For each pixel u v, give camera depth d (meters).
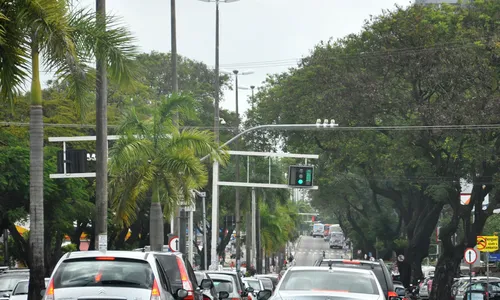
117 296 21.25
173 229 65.50
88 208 73.62
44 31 30.94
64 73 33.12
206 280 27.77
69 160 50.19
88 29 34.91
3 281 47.84
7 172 63.91
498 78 78.25
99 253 22.12
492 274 123.31
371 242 137.12
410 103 78.62
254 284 58.44
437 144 77.75
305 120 87.50
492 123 73.56
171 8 60.00
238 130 108.69
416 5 84.25
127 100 88.50
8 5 30.69
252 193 117.31
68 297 21.19
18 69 30.98
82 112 34.75
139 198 54.00
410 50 78.56
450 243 82.88
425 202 96.06
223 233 129.50
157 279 21.72
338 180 102.94
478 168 82.50
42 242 32.88
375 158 83.94
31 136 32.84
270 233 151.75
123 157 49.47
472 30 80.00
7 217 65.50
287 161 113.19
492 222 133.50
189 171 50.69
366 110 79.62
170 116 51.28
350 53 86.75
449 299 82.88
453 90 77.06
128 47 35.44
